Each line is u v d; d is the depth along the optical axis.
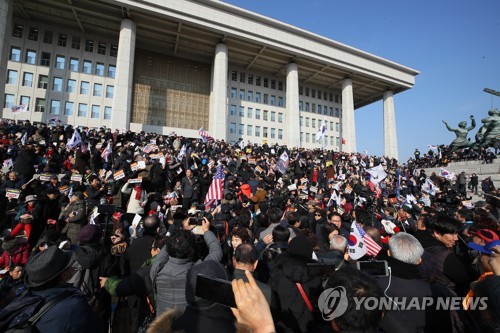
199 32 37.38
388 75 49.66
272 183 15.09
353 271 1.68
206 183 12.02
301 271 2.28
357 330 1.45
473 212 6.98
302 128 51.06
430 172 28.14
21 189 8.52
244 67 47.66
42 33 35.78
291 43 41.38
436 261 3.03
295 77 43.97
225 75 38.81
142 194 7.89
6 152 12.95
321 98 54.12
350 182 15.38
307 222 5.51
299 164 18.33
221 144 23.00
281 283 2.32
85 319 1.89
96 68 37.91
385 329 2.12
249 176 14.95
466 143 29.00
